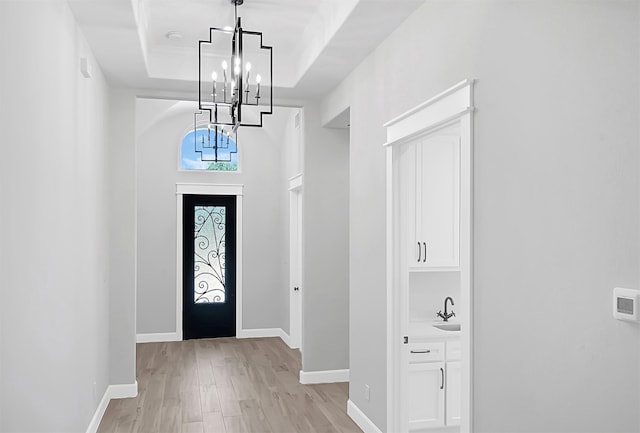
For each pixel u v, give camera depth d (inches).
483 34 92.0
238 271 302.0
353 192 165.3
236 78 125.3
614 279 63.2
